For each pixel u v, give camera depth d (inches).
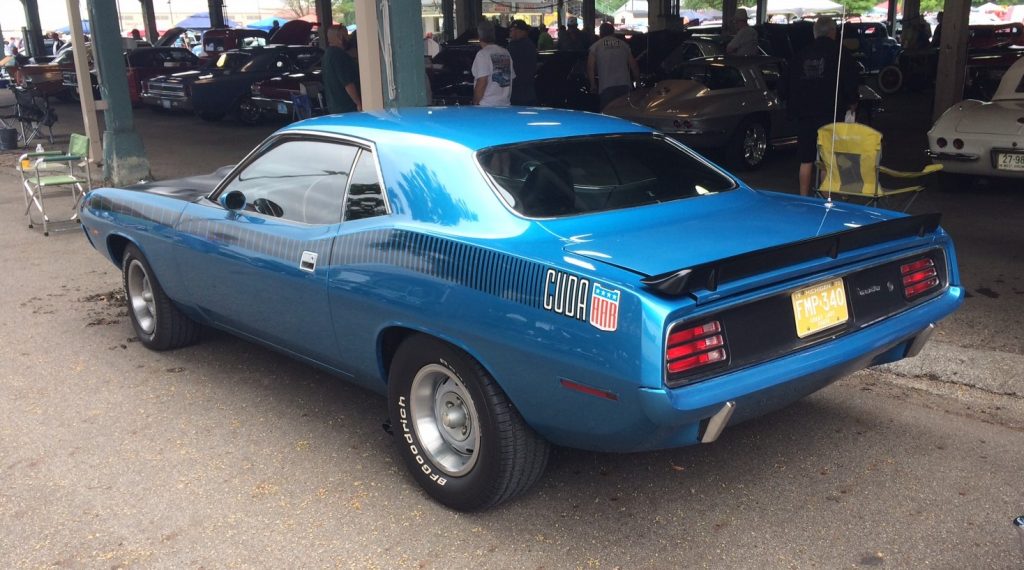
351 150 153.2
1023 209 340.5
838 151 266.7
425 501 141.6
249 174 174.2
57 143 700.7
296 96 708.0
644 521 133.6
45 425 173.6
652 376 106.4
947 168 363.6
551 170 140.3
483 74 393.7
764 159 469.4
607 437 117.1
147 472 153.0
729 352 113.4
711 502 138.6
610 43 480.7
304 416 176.1
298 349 167.2
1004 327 208.5
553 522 134.0
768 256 112.6
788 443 158.2
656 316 106.3
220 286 178.7
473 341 125.4
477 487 132.0
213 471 152.9
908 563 120.6
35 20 1521.9
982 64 709.9
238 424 172.4
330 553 127.0
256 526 134.7
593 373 111.7
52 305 259.1
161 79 842.8
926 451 153.9
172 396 187.2
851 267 126.4
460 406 135.9
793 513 134.6
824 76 316.8
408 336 142.5
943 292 143.3
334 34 405.7
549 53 668.1
